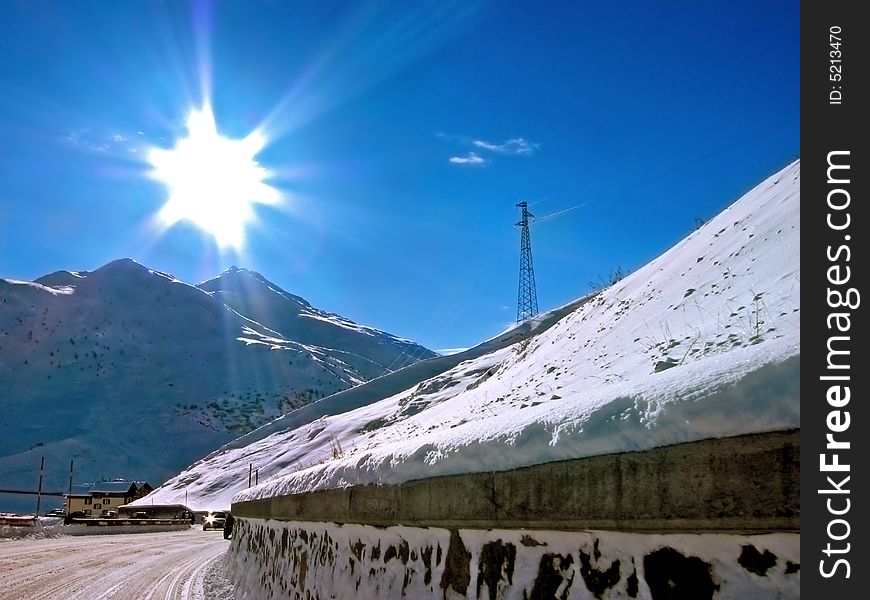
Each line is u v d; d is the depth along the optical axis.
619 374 8.42
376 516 4.04
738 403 1.96
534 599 2.66
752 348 2.29
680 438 2.08
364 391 116.31
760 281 7.55
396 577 3.81
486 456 2.95
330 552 5.20
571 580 2.52
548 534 2.66
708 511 1.99
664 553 2.21
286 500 6.98
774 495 1.86
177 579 14.59
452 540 3.29
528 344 21.88
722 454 1.98
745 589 1.96
